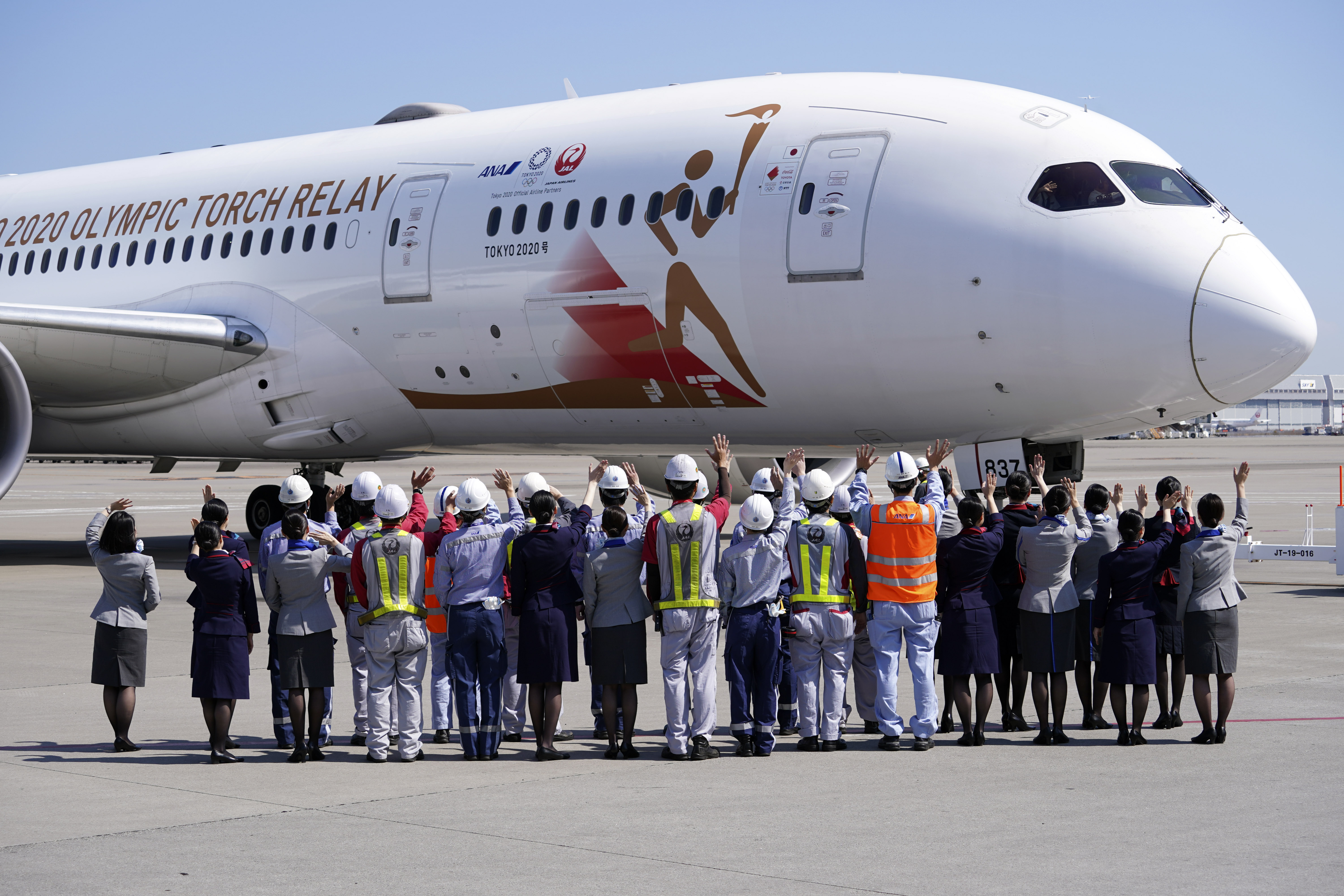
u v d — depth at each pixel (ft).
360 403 64.95
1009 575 32.73
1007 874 20.48
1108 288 47.47
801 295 51.62
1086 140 49.70
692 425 57.36
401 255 61.87
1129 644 30.60
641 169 55.83
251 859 21.57
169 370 67.05
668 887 19.99
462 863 21.33
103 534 30.27
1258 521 94.73
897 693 37.17
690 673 31.53
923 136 51.19
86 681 39.11
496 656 30.27
